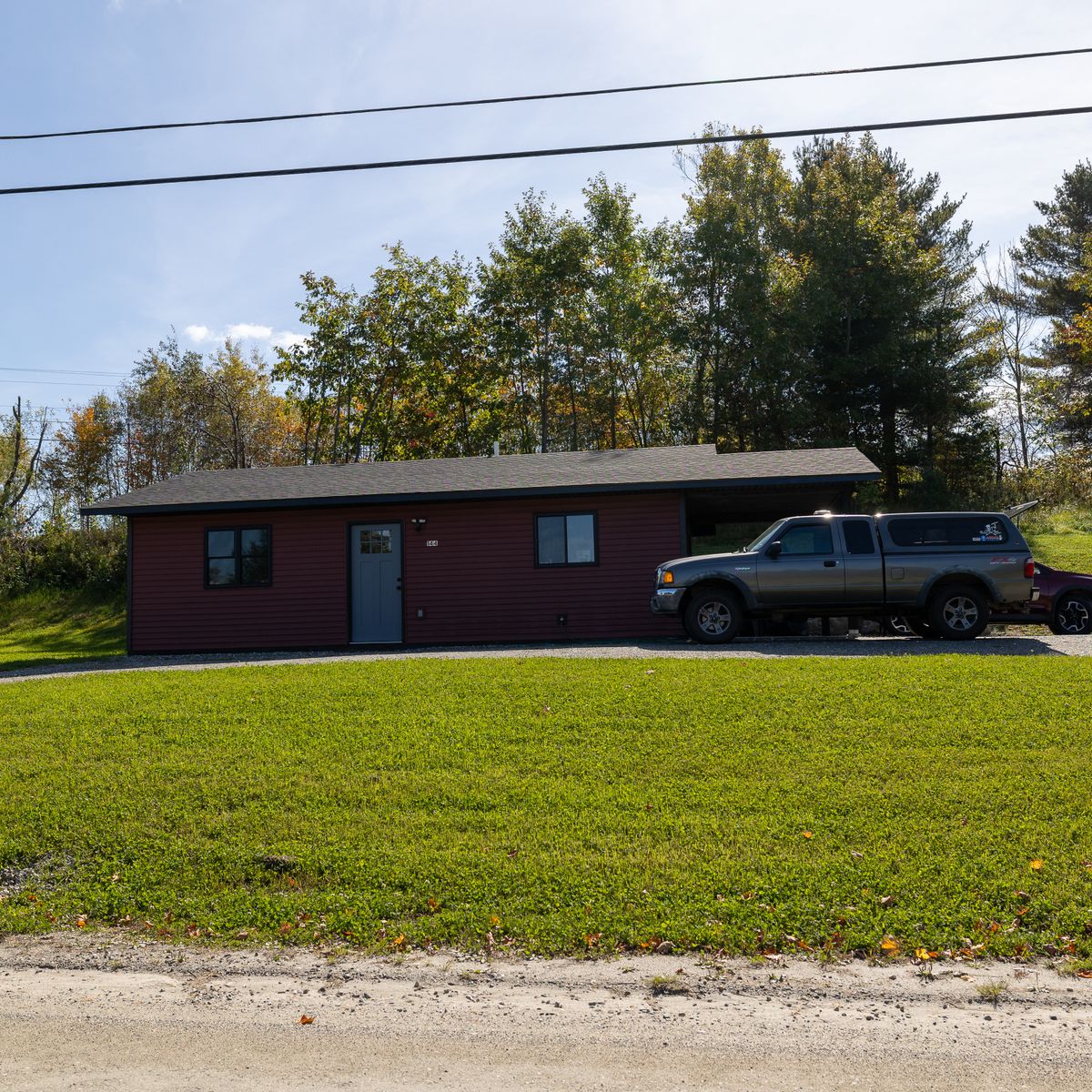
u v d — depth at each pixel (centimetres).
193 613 1964
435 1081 397
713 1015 455
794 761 828
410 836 704
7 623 3262
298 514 1948
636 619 1847
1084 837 656
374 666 1318
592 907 584
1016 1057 408
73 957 552
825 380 3612
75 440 5166
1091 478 3875
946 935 536
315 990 498
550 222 3922
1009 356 4962
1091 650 1330
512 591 1881
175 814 758
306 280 3800
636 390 4112
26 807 779
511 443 4009
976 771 787
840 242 3578
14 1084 399
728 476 1770
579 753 871
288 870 660
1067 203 4609
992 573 1497
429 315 3831
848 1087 385
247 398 5244
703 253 3638
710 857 648
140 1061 420
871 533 1520
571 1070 404
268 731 970
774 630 1717
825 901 580
